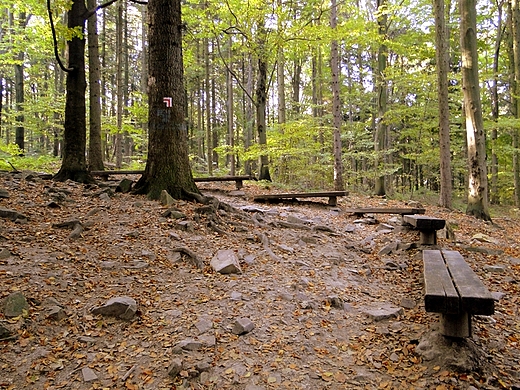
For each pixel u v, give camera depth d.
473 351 2.90
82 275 4.10
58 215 5.77
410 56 14.37
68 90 8.41
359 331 3.52
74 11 8.21
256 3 11.45
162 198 6.64
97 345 3.13
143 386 2.67
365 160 22.09
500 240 7.17
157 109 7.06
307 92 25.47
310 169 15.86
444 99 10.77
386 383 2.73
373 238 6.62
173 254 4.88
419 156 14.56
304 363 2.99
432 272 3.39
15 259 4.16
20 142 17.09
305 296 4.11
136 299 3.79
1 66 16.98
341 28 11.31
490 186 20.97
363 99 20.45
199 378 2.75
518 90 14.47
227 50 20.56
